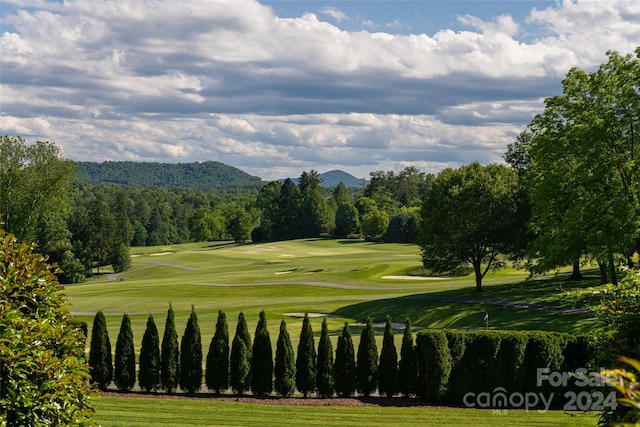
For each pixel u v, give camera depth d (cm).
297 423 1783
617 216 3344
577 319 3484
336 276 6744
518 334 2117
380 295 5547
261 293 5872
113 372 2322
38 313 1003
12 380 896
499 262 5138
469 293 4897
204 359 2900
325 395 2197
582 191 3806
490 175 5003
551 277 5297
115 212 14662
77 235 11094
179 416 1828
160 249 14200
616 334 1034
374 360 2233
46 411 955
